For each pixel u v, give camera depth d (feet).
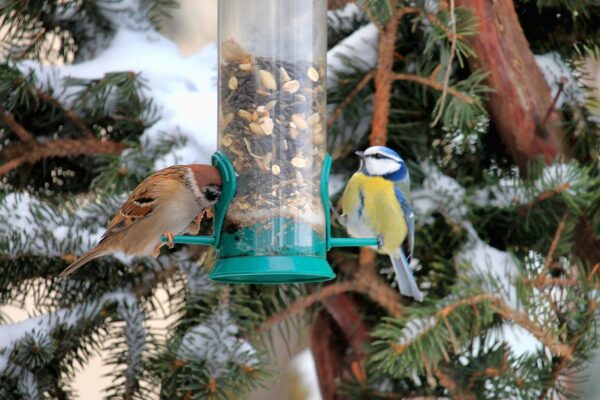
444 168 32.35
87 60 32.53
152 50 31.60
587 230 31.42
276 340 39.27
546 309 28.71
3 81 30.12
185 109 29.81
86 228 29.22
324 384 33.58
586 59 34.55
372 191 29.32
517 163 32.04
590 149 32.35
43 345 29.12
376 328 30.94
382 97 30.17
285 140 27.30
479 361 30.12
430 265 30.86
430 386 31.48
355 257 31.58
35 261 29.68
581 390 33.50
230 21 27.76
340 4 32.01
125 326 30.32
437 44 30.30
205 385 27.40
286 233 26.66
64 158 32.53
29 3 32.12
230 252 26.81
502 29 31.27
